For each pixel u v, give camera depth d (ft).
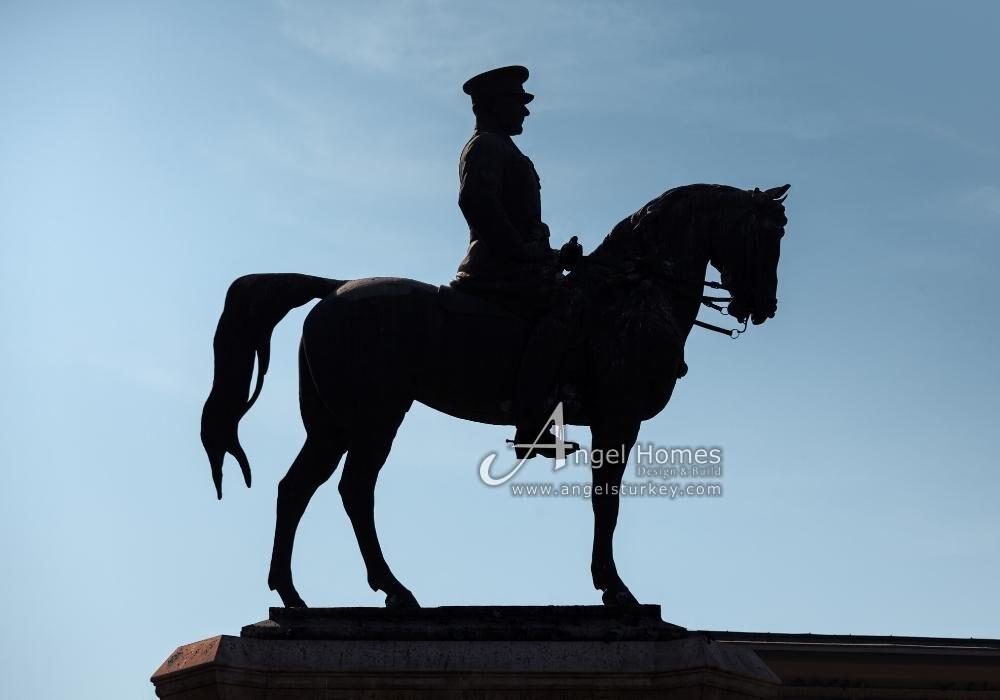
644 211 40.88
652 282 40.19
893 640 57.72
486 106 41.86
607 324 39.68
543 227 40.93
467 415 40.24
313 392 39.88
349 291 39.52
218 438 39.58
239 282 40.14
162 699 36.45
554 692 36.27
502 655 36.40
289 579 39.14
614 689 36.17
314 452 39.88
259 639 36.81
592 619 37.19
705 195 41.04
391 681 36.27
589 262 40.45
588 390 39.75
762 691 37.14
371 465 38.88
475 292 39.75
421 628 36.99
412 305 39.42
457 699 36.27
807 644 55.98
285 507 39.65
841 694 55.36
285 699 36.27
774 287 40.88
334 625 37.17
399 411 39.14
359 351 38.93
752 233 40.70
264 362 39.96
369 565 38.65
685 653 35.94
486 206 39.78
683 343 40.47
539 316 39.58
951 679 55.83
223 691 35.68
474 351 39.37
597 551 38.88
